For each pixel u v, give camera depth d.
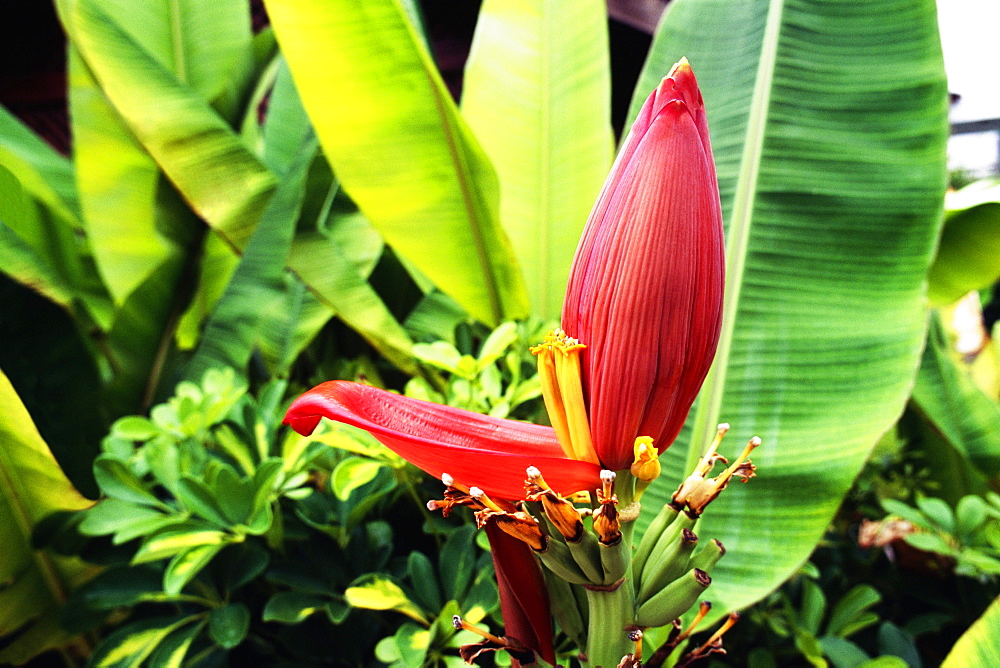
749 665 0.65
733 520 0.64
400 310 1.16
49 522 0.69
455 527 0.67
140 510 0.62
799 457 0.64
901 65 0.76
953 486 1.02
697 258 0.43
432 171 0.77
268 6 0.68
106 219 1.14
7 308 0.77
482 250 0.82
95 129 1.09
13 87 2.68
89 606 0.67
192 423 0.64
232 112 1.28
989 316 1.72
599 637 0.45
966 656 0.54
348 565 0.65
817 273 0.70
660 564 0.45
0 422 0.60
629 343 0.43
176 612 0.75
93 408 0.83
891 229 0.69
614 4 1.82
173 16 1.21
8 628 0.72
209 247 1.15
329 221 1.02
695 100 0.44
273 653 0.71
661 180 0.43
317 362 1.06
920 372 0.96
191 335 1.16
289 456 0.63
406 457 0.45
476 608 0.57
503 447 0.46
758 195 0.73
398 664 0.57
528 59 0.96
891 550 1.04
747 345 0.68
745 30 0.85
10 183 0.88
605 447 0.44
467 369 0.62
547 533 0.46
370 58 0.70
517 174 0.96
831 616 0.70
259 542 0.70
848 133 0.74
